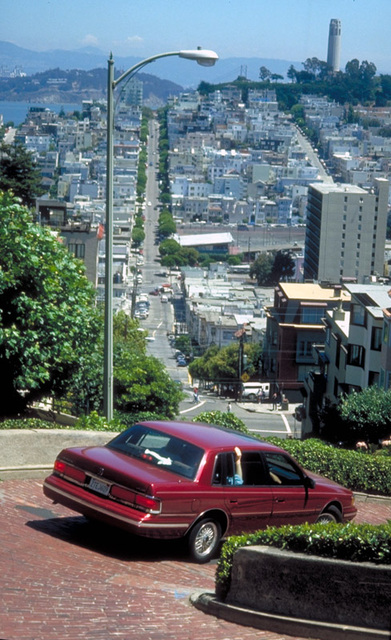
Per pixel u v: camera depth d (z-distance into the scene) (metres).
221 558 9.35
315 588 8.34
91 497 11.62
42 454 16.75
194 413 95.56
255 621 8.51
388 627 7.96
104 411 20.16
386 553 8.25
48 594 8.84
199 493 11.63
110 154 19.19
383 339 47.03
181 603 9.27
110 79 19.03
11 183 80.88
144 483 11.20
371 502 20.33
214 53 19.06
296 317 93.81
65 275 23.66
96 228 99.31
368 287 54.72
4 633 7.30
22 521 12.71
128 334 65.19
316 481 13.82
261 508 12.52
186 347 182.88
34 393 24.16
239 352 120.75
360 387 51.75
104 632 7.70
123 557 11.55
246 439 12.92
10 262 21.41
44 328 22.22
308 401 69.00
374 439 36.03
